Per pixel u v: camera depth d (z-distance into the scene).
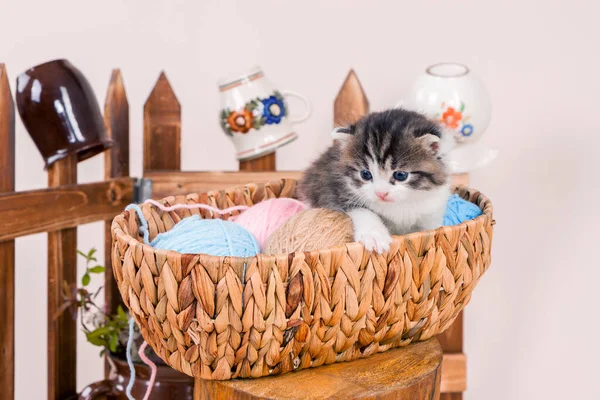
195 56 1.29
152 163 1.14
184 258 0.70
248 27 1.28
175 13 1.28
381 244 0.74
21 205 0.96
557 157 1.27
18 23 1.29
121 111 1.14
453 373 1.14
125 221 0.79
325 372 0.77
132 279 0.72
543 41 1.25
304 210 0.82
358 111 1.11
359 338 0.77
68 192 1.02
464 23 1.26
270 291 0.70
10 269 0.97
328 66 1.28
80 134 1.00
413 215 0.85
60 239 1.05
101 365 1.32
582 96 1.25
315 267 0.72
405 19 1.27
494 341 1.32
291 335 0.73
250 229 0.84
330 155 0.89
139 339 1.01
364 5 1.27
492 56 1.26
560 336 1.30
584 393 1.31
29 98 0.98
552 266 1.29
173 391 0.98
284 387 0.74
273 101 1.08
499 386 1.33
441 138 0.85
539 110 1.26
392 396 0.74
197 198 0.88
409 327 0.79
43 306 1.32
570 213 1.27
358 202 0.85
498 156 1.27
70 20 1.29
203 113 1.30
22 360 1.33
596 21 1.24
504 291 1.31
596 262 1.28
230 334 0.71
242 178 1.09
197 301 0.70
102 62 1.30
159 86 1.13
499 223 1.29
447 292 0.79
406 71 1.28
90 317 1.11
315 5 1.27
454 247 0.78
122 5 1.28
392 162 0.83
